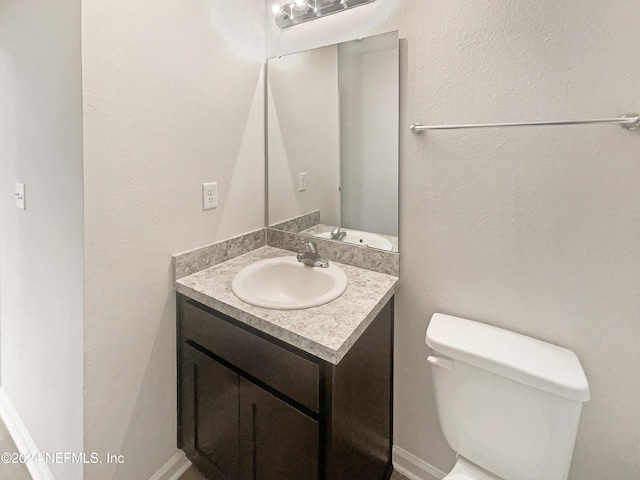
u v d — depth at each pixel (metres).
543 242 1.08
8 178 1.45
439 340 1.09
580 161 1.00
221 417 1.24
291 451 1.03
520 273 1.13
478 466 1.09
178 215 1.33
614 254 0.99
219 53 1.42
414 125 1.23
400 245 1.34
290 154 1.62
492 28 1.08
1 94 1.41
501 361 0.98
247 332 1.10
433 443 1.37
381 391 1.30
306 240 1.50
